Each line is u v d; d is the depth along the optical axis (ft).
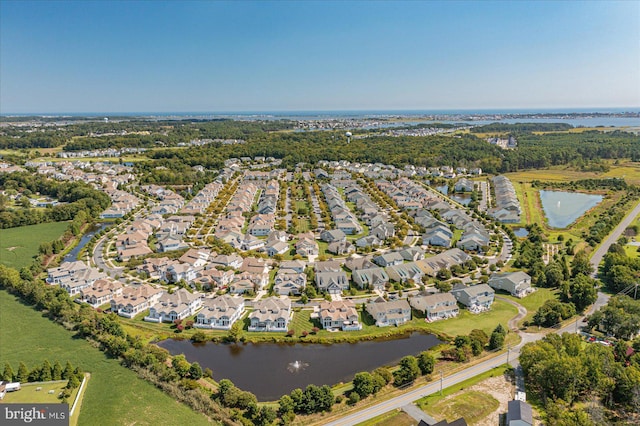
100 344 297.94
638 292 360.28
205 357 290.15
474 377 260.62
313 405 231.50
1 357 282.56
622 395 234.99
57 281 408.05
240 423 223.10
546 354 250.98
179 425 221.87
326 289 383.86
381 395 245.45
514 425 214.07
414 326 328.08
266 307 332.39
